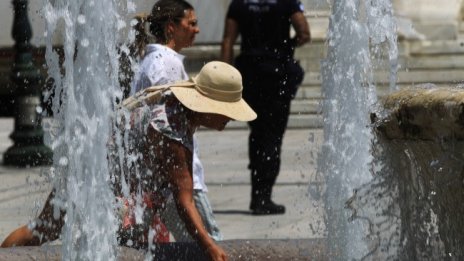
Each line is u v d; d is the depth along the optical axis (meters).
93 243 11.15
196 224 10.66
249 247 11.19
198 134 37.72
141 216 11.33
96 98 11.41
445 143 8.70
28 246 11.03
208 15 42.25
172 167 10.73
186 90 10.83
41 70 30.41
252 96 21.14
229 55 21.50
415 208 9.69
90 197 11.24
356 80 13.37
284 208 20.95
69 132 11.41
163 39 13.15
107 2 11.52
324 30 40.44
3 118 43.94
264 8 21.16
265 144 21.09
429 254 9.66
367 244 11.33
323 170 12.89
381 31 13.61
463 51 43.75
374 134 9.90
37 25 30.69
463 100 8.27
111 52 11.59
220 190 24.45
